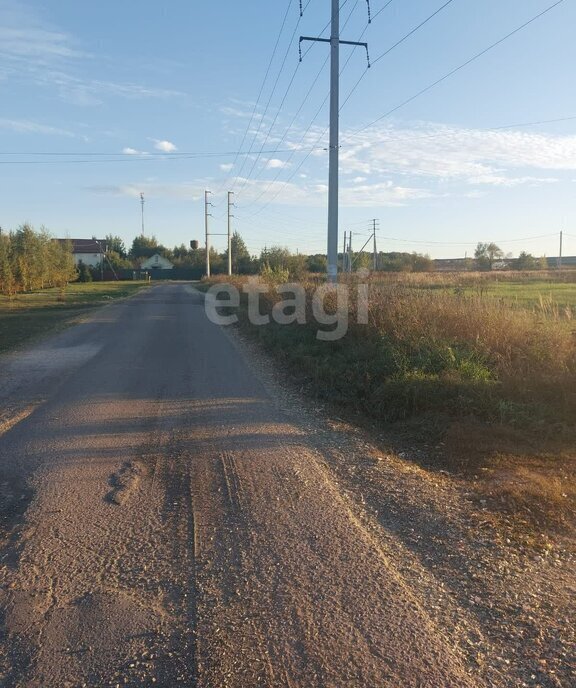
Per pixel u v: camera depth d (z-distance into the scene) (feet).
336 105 51.57
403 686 8.47
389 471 17.76
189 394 28.45
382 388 25.90
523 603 10.71
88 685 8.56
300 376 32.65
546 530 13.87
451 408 23.70
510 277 146.51
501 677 8.69
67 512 14.71
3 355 42.50
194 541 13.14
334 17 51.47
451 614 10.30
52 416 24.36
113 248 378.32
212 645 9.43
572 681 8.63
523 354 28.12
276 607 10.50
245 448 19.86
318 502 15.30
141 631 9.84
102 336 54.34
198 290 166.91
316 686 8.48
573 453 19.47
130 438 21.09
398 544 13.00
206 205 223.92
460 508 15.05
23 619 10.21
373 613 10.28
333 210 51.75
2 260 118.42
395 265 230.48
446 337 31.37
